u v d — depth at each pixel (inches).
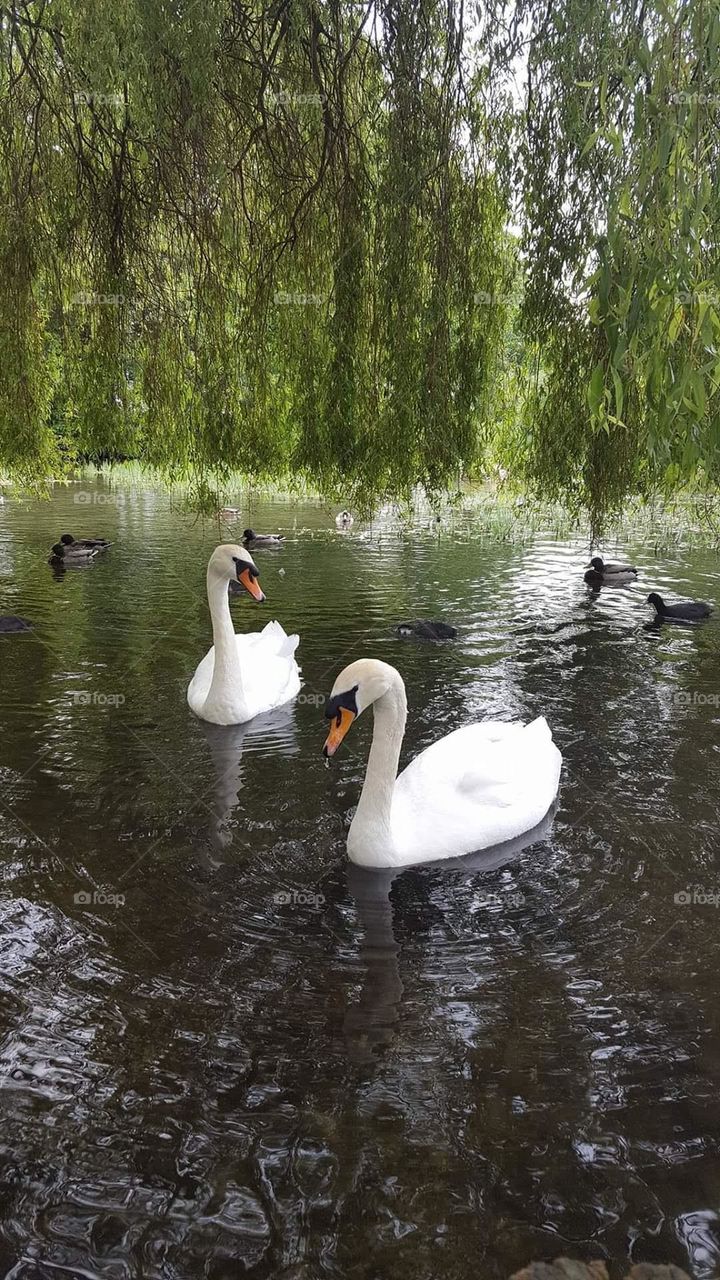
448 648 441.1
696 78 168.7
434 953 189.5
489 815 242.8
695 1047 159.8
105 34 303.3
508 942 193.9
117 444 432.1
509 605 541.6
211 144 353.7
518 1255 120.0
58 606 528.7
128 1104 145.6
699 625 493.4
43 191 387.5
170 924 198.1
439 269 366.6
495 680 387.5
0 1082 149.3
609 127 172.1
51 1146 137.2
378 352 383.6
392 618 506.3
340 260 369.1
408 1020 167.3
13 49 367.2
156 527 872.3
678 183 163.0
